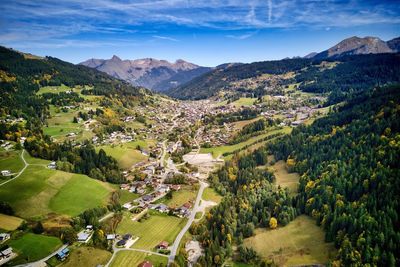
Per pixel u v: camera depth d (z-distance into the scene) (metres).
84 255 147.50
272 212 179.25
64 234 157.62
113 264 144.62
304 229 159.50
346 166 186.50
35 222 167.75
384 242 123.81
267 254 148.50
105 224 175.75
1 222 160.62
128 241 164.62
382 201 144.25
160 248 159.62
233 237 163.88
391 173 158.12
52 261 140.88
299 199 178.75
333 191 170.88
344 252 128.12
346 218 142.88
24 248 146.00
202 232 172.62
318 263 133.38
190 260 150.62
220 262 146.25
